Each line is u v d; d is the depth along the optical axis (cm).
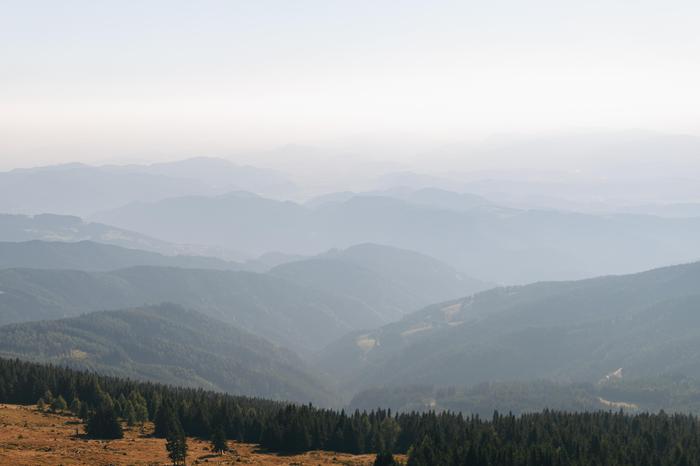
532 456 17725
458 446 18575
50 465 15075
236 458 18025
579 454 18700
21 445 16988
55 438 18312
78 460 15838
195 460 17400
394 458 18675
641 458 18600
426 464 17238
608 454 18700
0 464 14725
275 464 17712
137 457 16812
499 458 17500
